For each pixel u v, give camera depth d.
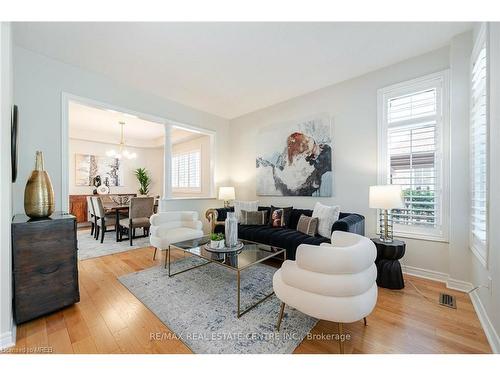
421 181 2.71
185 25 2.15
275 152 4.17
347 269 1.35
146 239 4.57
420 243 2.66
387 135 2.93
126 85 3.44
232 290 2.26
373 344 1.48
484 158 1.89
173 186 7.07
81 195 6.04
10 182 1.55
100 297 2.12
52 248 1.84
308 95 3.73
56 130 2.76
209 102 4.16
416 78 2.69
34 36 2.32
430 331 1.62
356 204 3.19
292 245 2.79
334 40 2.38
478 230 1.95
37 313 1.74
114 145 6.89
